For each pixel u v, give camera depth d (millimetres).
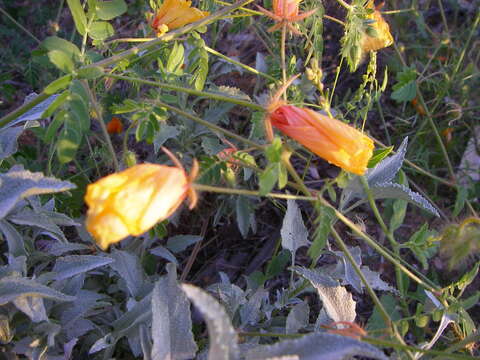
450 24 314
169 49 186
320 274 156
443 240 139
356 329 127
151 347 146
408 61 290
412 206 244
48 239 197
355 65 176
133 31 258
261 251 225
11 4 291
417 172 257
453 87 269
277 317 176
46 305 153
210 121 202
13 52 270
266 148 119
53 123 126
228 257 229
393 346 125
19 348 143
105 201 106
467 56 283
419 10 292
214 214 231
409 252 233
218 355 103
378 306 134
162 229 151
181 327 136
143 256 191
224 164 138
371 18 179
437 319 149
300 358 116
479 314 220
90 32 150
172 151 206
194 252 213
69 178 206
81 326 154
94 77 132
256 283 195
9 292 135
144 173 110
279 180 122
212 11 198
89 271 174
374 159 150
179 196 114
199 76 171
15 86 272
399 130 269
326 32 282
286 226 172
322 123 127
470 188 248
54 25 230
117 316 167
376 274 176
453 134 271
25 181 130
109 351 153
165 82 164
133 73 184
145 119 143
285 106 130
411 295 208
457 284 151
